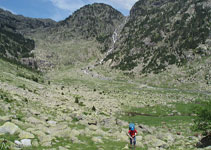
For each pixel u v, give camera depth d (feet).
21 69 603.26
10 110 77.56
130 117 173.47
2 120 51.01
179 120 150.10
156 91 405.80
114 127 88.38
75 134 55.88
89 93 325.83
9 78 274.77
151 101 269.64
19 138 40.42
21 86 219.41
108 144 50.78
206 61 535.19
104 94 329.93
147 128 90.89
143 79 598.34
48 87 332.39
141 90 426.10
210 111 61.62
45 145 40.24
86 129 62.85
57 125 65.98
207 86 416.87
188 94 350.02
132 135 47.42
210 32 632.38
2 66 470.80
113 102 248.73
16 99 115.85
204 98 285.23
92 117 119.03
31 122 61.52
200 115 63.52
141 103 250.37
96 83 560.20
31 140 40.78
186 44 651.66
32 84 300.40
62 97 213.87
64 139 49.03
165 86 485.15
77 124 81.00
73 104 183.21
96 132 63.21
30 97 150.10
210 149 48.57
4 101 98.68
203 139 61.41
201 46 597.52
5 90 144.36
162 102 257.75
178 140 69.21
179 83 480.23
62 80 609.83
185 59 602.03
